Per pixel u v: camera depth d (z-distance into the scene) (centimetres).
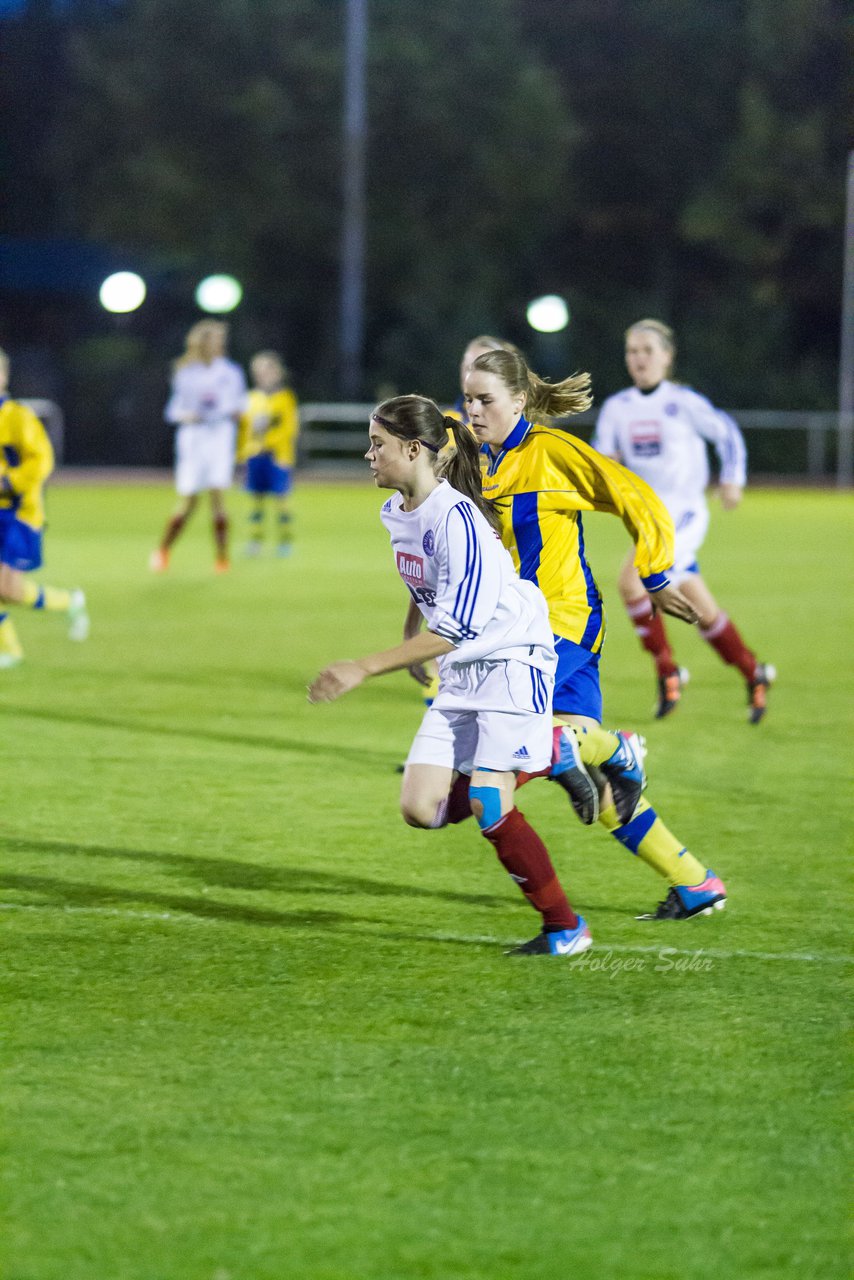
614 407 3084
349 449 11119
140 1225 1105
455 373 12106
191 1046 1414
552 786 2483
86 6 13300
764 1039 1441
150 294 12706
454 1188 1159
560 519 1781
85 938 1717
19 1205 1129
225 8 12306
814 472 11475
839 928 1784
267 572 5538
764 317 13000
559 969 1627
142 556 6031
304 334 13200
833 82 13175
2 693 3225
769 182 12975
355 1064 1377
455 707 1625
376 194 12706
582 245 14000
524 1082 1341
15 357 12388
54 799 2342
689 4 13550
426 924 1781
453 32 12731
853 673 3619
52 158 13000
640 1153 1215
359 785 2469
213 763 2609
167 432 11775
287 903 1855
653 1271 1057
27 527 3503
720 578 5488
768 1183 1172
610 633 4331
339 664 1529
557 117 12925
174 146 12538
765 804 2384
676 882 1800
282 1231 1099
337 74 12431
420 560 1584
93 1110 1280
